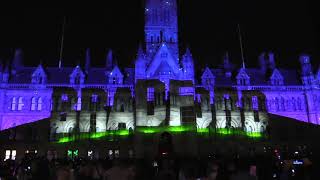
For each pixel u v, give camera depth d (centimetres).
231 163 1351
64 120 6856
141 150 6066
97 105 7044
